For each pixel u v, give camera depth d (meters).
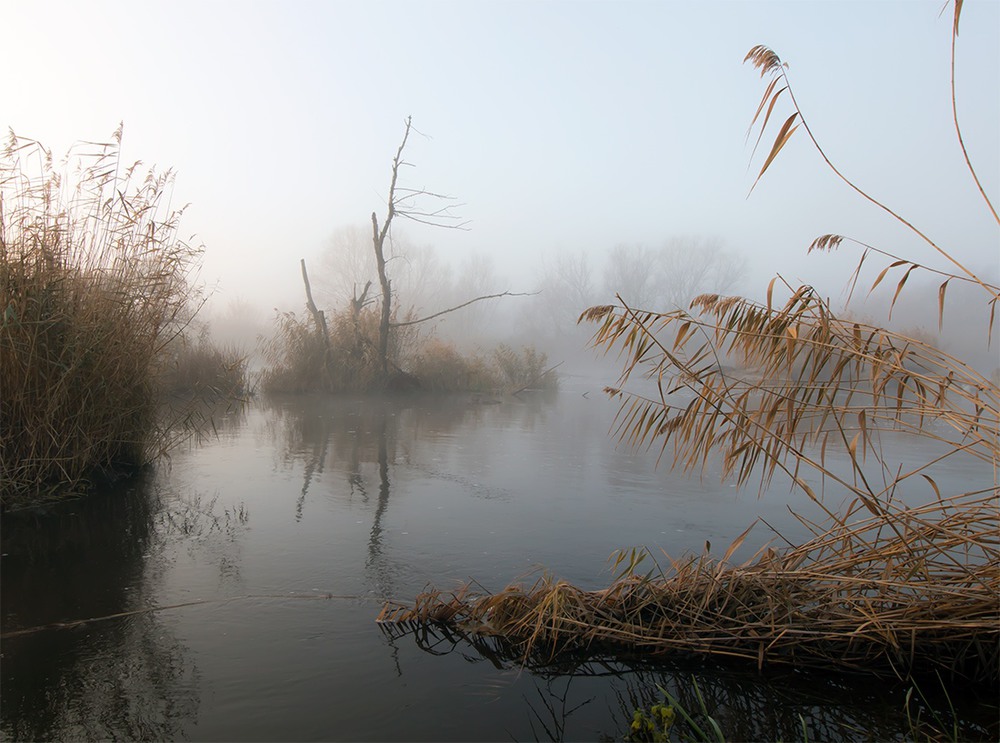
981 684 3.34
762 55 3.38
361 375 19.12
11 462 5.81
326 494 6.73
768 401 3.91
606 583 4.41
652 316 3.97
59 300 6.04
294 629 3.70
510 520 5.92
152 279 6.94
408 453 9.30
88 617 3.78
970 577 3.41
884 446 10.66
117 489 6.57
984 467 8.87
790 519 6.09
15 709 2.86
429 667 3.35
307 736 2.74
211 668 3.26
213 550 4.94
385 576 4.50
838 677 3.39
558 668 3.40
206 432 10.68
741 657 3.57
